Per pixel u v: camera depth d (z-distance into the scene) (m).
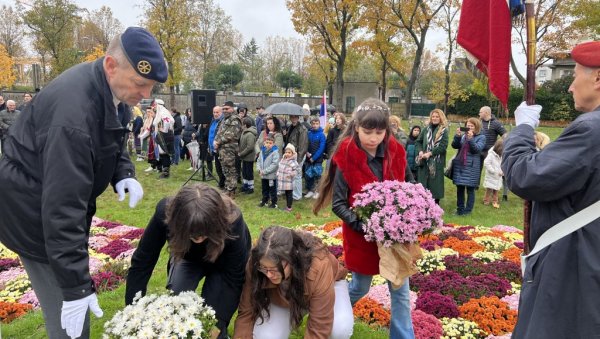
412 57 44.31
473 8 3.07
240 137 10.58
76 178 2.35
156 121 12.60
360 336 4.05
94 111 2.45
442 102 39.62
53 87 2.43
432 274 5.66
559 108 35.00
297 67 71.25
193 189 2.60
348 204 3.51
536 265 2.24
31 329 4.23
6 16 46.00
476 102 41.25
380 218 3.12
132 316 2.67
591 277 2.00
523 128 2.39
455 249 6.74
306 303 3.24
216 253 2.82
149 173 13.61
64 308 2.45
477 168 8.84
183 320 2.67
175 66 35.38
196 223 2.45
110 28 58.12
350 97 51.12
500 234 7.58
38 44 35.81
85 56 37.28
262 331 3.39
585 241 2.04
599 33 23.77
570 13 23.98
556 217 2.14
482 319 4.40
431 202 3.19
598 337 1.99
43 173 2.37
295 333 4.01
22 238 2.55
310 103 49.09
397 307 3.49
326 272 3.24
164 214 2.97
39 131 2.39
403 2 32.47
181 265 3.36
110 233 7.71
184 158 16.39
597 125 1.99
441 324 4.35
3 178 2.47
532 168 2.10
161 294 2.95
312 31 37.41
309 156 10.26
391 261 3.17
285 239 3.01
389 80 64.38
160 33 33.94
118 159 2.97
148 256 3.16
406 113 35.19
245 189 10.98
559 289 2.09
